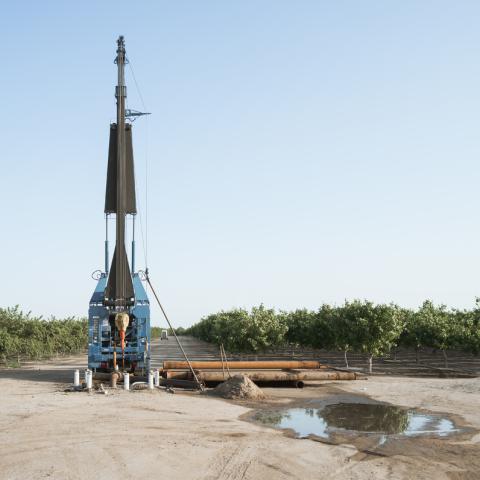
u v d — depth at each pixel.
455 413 17.62
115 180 25.59
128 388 22.27
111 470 10.57
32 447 12.31
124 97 25.30
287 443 12.95
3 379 26.97
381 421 16.11
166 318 24.53
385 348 33.03
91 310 24.95
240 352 39.44
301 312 47.31
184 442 12.88
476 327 36.34
